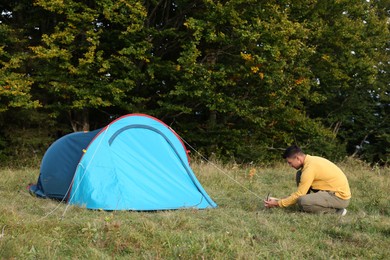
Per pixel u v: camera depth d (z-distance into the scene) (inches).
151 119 337.7
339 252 216.7
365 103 992.9
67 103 670.5
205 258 199.6
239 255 200.8
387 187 424.2
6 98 628.4
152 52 697.6
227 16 621.3
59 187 318.3
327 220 274.1
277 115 747.4
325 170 295.0
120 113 756.6
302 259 206.1
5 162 625.3
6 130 660.1
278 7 660.1
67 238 217.2
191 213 284.5
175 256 201.9
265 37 634.8
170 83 705.6
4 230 221.1
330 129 973.2
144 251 206.1
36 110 669.3
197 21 613.0
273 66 656.4
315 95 780.6
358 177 474.9
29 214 267.9
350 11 837.8
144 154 320.5
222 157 713.6
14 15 701.9
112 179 302.7
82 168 306.8
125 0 596.1
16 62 602.9
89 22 619.2
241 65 668.7
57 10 599.8
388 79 994.7
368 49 875.4
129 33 614.2
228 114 761.6
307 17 783.1
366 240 232.7
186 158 338.0
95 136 318.0
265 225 256.1
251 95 722.8
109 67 609.9
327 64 826.2
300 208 296.5
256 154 711.7
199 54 620.4
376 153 1037.8
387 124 1046.4
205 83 624.1
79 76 629.9
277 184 429.7
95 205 291.1
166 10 705.0
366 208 332.5
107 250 207.2
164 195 307.6
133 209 293.1
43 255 193.8
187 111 665.0
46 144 661.9
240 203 331.9
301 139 840.9
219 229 247.3
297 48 675.4
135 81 667.4
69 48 618.8
